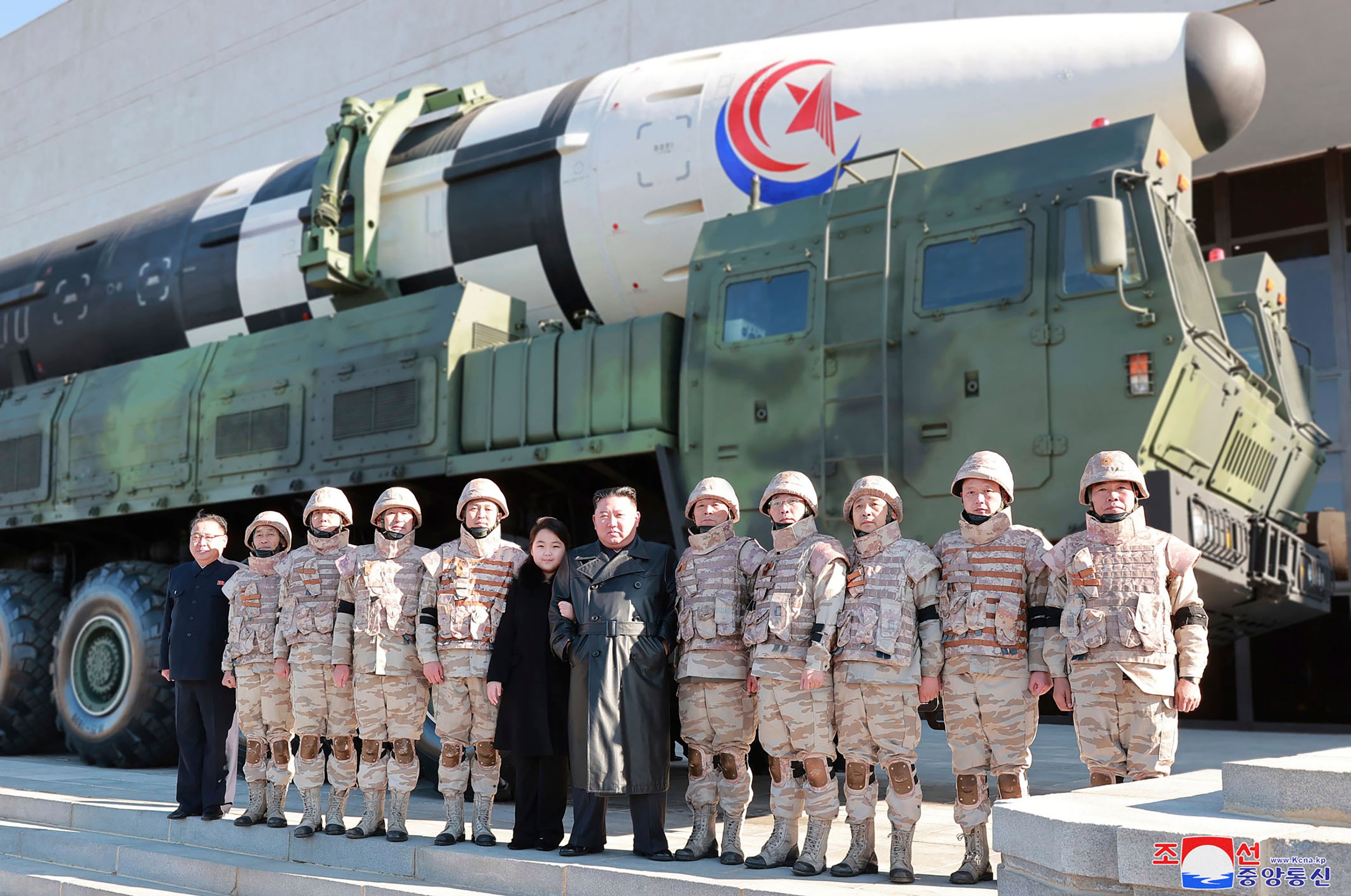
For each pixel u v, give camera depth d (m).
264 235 8.98
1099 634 3.96
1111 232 5.07
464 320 7.32
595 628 4.66
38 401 9.58
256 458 7.94
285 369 7.98
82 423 9.05
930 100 6.89
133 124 19.92
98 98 20.47
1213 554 5.42
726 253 6.51
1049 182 5.67
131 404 8.76
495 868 4.56
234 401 8.15
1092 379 5.26
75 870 5.73
